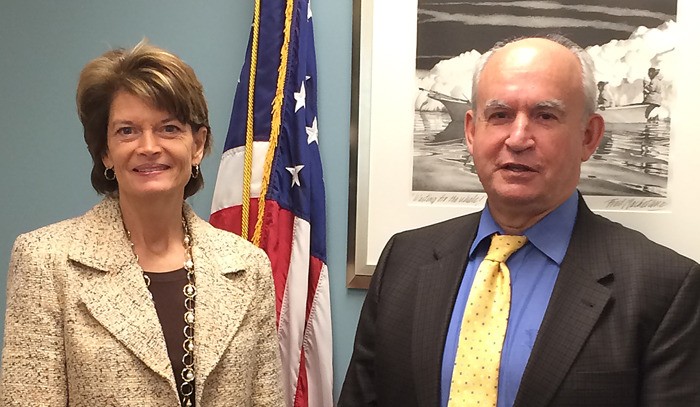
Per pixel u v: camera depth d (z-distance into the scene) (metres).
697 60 1.56
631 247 1.21
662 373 1.12
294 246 1.65
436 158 1.66
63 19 1.81
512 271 1.25
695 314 1.14
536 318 1.19
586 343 1.13
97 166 1.24
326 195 1.72
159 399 1.12
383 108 1.67
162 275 1.22
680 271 1.16
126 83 1.15
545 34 1.60
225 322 1.21
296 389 1.64
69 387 1.12
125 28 1.79
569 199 1.27
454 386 1.19
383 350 1.32
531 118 1.19
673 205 1.58
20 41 1.82
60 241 1.16
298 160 1.64
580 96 1.20
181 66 1.19
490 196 1.25
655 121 1.58
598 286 1.17
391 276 1.39
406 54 1.66
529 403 1.13
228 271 1.25
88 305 1.12
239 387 1.21
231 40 1.75
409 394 1.26
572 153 1.21
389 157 1.68
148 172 1.18
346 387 1.41
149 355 1.12
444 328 1.24
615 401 1.11
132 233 1.23
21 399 1.08
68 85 1.81
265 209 1.63
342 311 1.73
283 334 1.64
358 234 1.69
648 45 1.57
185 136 1.21
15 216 1.84
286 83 1.64
